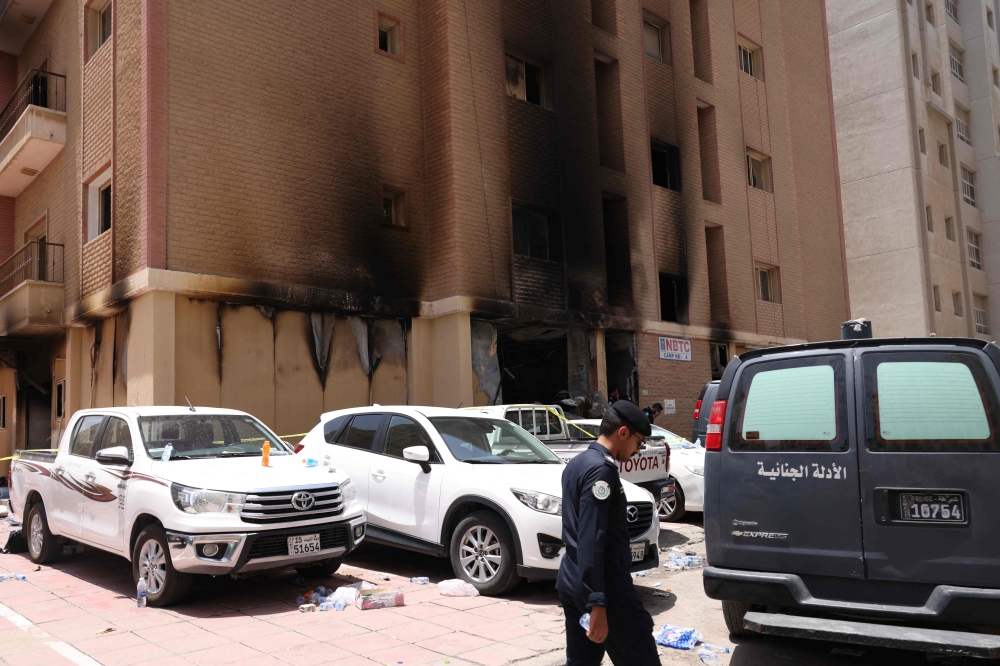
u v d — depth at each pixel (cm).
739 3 2361
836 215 2705
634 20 1955
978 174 3784
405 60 1542
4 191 1842
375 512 780
